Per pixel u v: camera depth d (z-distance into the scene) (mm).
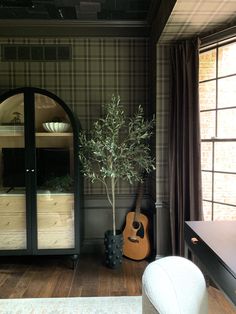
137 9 2994
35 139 2949
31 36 3344
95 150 2883
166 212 3127
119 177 3178
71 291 2551
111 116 2949
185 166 2820
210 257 1516
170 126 2963
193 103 2748
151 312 905
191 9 2197
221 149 2779
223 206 2795
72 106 3432
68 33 3348
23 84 3395
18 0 2756
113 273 2908
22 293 2518
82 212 3301
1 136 2979
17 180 2982
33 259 3264
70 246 2988
